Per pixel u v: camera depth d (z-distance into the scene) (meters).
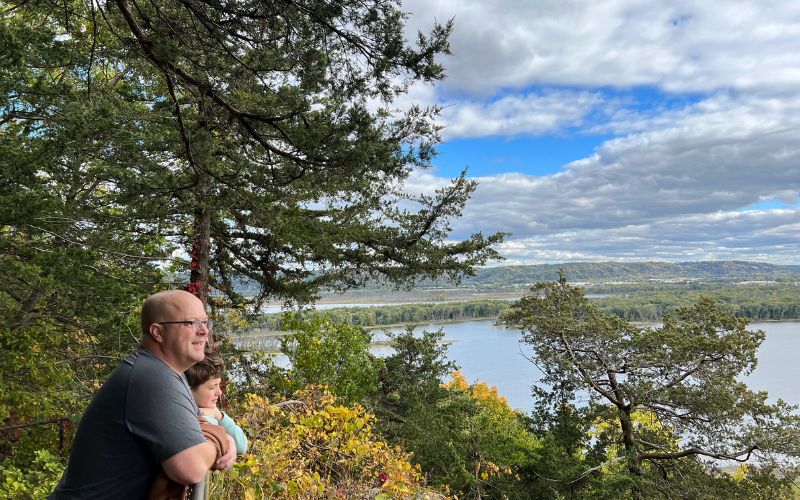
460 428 17.66
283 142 6.25
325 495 5.17
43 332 7.68
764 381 82.38
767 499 18.02
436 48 5.34
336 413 5.43
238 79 5.83
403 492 5.77
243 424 4.61
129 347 8.36
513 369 91.38
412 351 20.72
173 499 1.76
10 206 5.61
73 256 6.46
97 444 1.72
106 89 8.34
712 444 19.00
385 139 5.74
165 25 5.57
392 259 10.78
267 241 11.31
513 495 17.41
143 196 7.14
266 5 5.15
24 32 5.84
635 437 20.94
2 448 7.92
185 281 11.45
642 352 20.47
